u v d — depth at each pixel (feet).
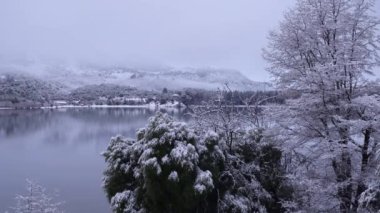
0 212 102.42
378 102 39.86
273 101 57.31
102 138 258.98
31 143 247.29
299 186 45.91
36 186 56.59
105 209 103.04
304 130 45.09
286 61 47.85
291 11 47.60
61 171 155.63
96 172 153.48
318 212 42.09
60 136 277.23
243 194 43.62
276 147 46.34
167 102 404.36
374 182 29.53
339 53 43.06
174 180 37.24
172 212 38.47
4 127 342.23
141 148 42.47
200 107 57.36
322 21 44.91
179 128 40.24
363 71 44.57
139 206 40.68
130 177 43.50
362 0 44.09
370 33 44.45
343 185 41.06
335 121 43.55
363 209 34.06
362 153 41.88
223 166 42.52
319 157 43.42
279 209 46.75
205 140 42.24
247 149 48.65
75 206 104.83
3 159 187.42
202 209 39.68
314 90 43.80
